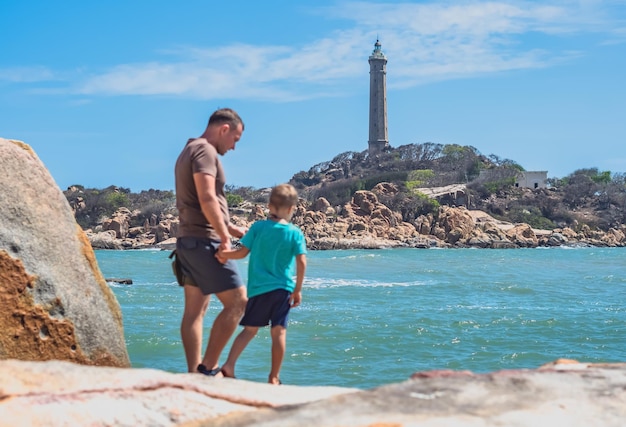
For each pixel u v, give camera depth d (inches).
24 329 227.3
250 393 153.5
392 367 586.2
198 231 218.1
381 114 7022.6
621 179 6112.2
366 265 2379.4
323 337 721.0
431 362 613.0
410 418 125.3
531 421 124.3
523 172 5836.6
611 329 799.1
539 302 1134.4
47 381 143.6
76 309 237.3
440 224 4485.7
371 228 4389.8
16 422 127.8
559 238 4564.5
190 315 224.8
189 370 222.2
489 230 4411.9
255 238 219.8
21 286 227.6
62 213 244.4
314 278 1772.9
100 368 153.9
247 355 575.2
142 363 553.9
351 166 7175.2
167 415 139.6
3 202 231.5
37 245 233.5
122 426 134.6
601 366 162.7
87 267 245.3
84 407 135.6
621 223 5226.4
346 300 1154.7
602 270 2144.4
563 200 5472.4
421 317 900.0
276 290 219.0
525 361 624.1
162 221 4685.0
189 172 215.6
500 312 971.9
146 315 871.1
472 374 152.0
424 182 5802.2
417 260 2743.6
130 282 1482.5
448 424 121.4
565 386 142.9
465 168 6107.3
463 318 892.6
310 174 7519.7
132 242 4544.8
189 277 222.2
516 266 2354.8
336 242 4101.9
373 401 134.7
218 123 221.9
